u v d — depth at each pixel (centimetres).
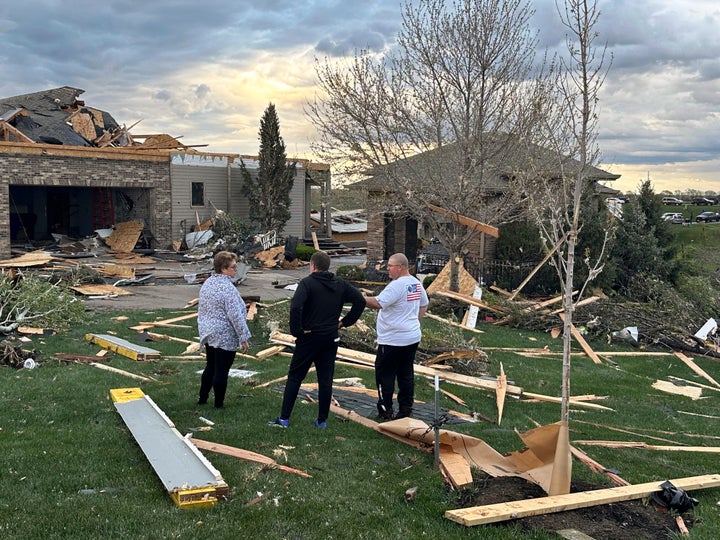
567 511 498
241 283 2231
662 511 513
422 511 490
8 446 575
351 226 4231
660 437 807
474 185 1647
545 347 1435
